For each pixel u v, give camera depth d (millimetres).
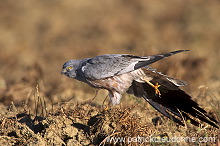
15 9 29906
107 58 9703
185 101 9875
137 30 24500
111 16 28047
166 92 10086
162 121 10031
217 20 25484
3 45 22781
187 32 23609
